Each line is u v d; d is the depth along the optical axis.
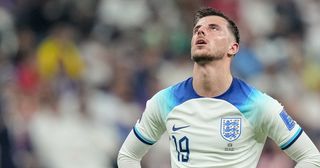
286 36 50.53
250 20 51.53
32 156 35.44
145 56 44.06
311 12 54.31
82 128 36.47
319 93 46.09
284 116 18.88
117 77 40.22
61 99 37.44
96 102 38.41
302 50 49.66
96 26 47.09
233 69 45.00
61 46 42.91
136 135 19.94
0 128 34.06
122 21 48.22
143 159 36.16
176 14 49.28
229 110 18.86
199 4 50.00
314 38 52.06
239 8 51.62
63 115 36.44
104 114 38.22
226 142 18.75
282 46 48.69
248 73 45.09
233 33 19.44
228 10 50.53
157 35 46.84
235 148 18.78
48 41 43.00
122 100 39.56
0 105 34.78
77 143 36.16
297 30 51.88
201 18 19.52
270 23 51.66
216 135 18.80
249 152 18.97
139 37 46.72
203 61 19.08
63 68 42.03
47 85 37.81
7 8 47.03
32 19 46.00
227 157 18.80
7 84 37.91
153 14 48.69
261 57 47.12
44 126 35.91
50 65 42.06
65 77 41.03
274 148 35.16
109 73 41.56
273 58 47.22
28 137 35.50
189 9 49.50
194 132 18.91
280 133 18.89
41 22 46.06
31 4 46.28
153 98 19.67
